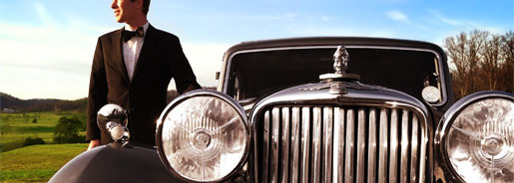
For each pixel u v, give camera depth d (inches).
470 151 95.2
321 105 99.7
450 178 99.3
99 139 153.9
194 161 99.7
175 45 156.7
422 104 99.4
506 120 94.4
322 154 99.7
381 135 98.9
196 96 100.3
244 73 147.3
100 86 155.3
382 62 142.9
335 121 98.7
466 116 95.4
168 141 100.0
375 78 141.6
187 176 99.7
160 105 154.8
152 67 152.1
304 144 100.3
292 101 100.3
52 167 662.5
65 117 970.7
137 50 152.9
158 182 103.2
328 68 143.6
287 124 101.4
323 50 145.4
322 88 100.5
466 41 890.7
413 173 98.7
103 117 114.6
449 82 142.1
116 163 104.6
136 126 150.3
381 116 98.9
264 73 145.9
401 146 99.0
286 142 101.4
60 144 952.9
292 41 148.6
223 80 147.9
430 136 98.3
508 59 878.4
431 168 99.0
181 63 156.2
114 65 152.1
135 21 152.9
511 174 94.3
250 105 124.4
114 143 111.7
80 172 101.7
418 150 98.7
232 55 150.4
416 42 145.9
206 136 99.8
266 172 103.0
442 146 95.7
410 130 98.8
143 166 105.5
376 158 98.9
